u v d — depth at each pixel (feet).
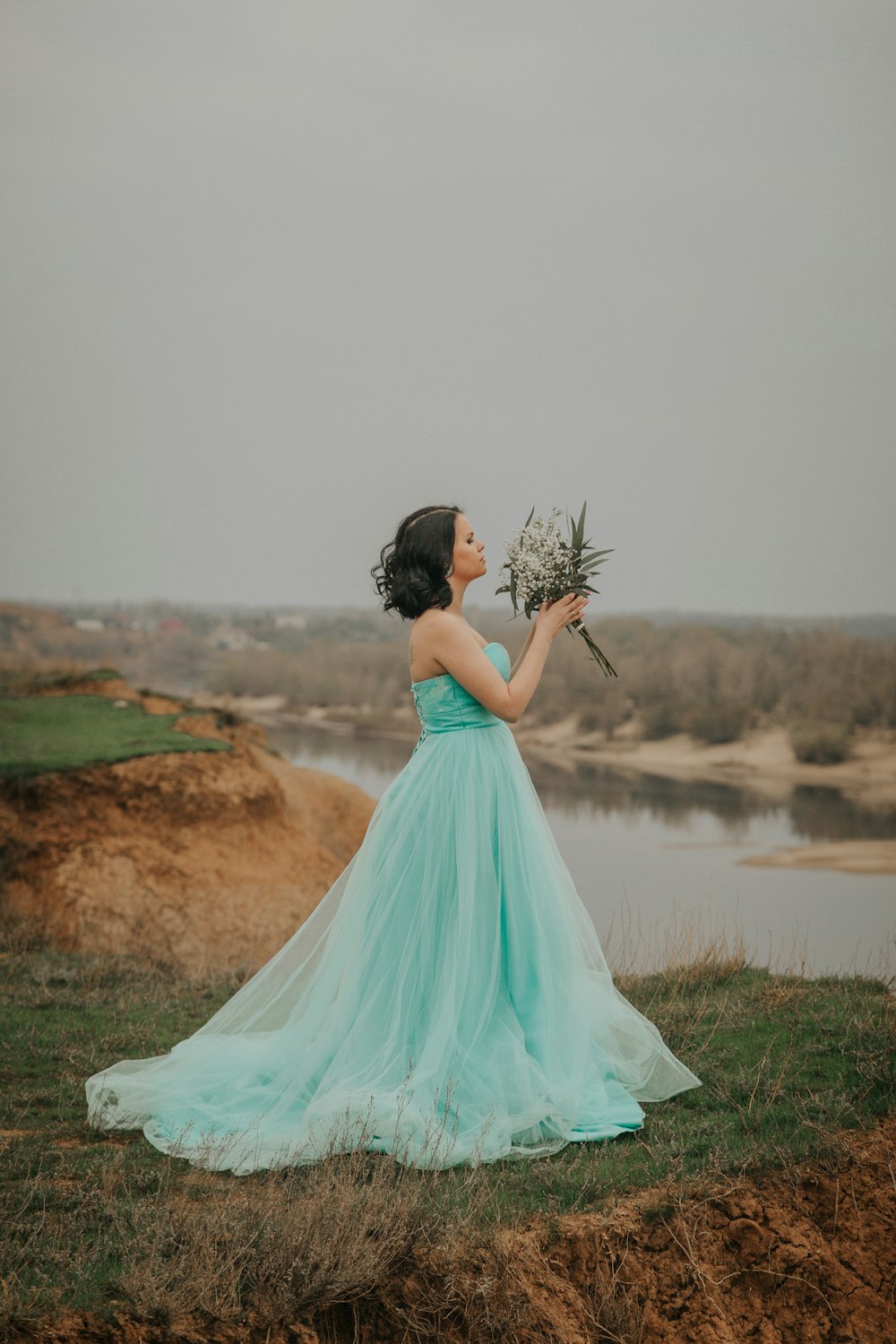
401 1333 12.22
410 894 16.29
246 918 44.39
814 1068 17.57
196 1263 12.00
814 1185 14.64
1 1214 13.29
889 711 218.38
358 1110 14.78
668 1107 16.60
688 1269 13.34
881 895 81.20
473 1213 13.15
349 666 291.17
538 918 16.37
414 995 15.92
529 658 16.80
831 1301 13.87
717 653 246.68
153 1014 22.13
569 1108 15.43
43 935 36.65
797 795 170.60
